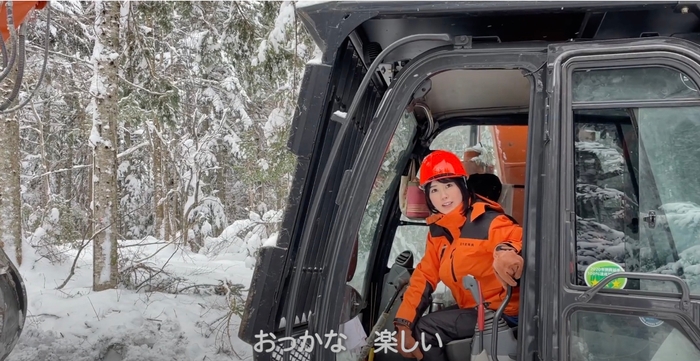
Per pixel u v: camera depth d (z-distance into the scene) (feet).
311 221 6.92
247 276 29.25
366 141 7.20
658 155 6.35
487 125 11.25
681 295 5.89
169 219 72.64
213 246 44.42
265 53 27.76
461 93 9.97
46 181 55.57
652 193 6.34
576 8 6.71
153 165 68.74
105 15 24.36
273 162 29.25
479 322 7.26
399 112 7.14
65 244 32.14
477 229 8.13
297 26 26.99
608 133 6.48
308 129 7.16
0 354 10.41
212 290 25.46
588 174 6.48
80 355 17.16
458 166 8.45
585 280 6.28
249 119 47.96
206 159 58.23
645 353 6.03
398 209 10.64
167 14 28.94
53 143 58.18
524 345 6.48
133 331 18.30
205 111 57.16
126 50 28.32
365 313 10.11
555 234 6.30
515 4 6.75
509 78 9.16
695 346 5.82
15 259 26.40
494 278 7.98
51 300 21.68
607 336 6.15
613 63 6.39
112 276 24.11
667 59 6.24
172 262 33.06
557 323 6.18
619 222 6.36
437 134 11.39
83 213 35.40
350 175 7.18
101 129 24.25
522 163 11.26
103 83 24.25
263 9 29.43
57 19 32.24
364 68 8.50
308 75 7.15
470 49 7.02
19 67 9.86
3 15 9.84
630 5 6.55
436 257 8.91
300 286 7.72
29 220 45.11
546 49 6.82
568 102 6.47
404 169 10.55
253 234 43.14
